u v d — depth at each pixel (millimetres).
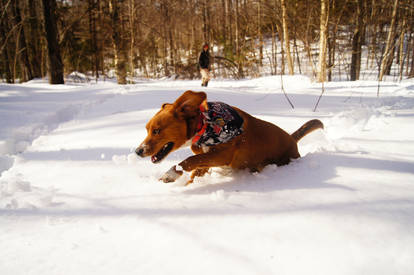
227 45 25453
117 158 3750
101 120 6176
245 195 2416
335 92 10867
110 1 20031
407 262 1438
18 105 7766
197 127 2855
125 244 1766
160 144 2715
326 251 1562
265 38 33969
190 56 28328
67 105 7793
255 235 1761
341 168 2928
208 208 2188
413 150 3523
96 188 2795
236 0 26609
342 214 1927
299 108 7227
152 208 2254
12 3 19516
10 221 2146
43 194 2670
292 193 2377
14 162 3809
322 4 16453
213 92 9320
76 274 1510
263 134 3137
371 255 1505
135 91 9820
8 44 20656
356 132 4824
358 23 18953
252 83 16891
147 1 27141
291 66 19750
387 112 6238
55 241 1841
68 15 24922
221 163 2932
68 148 4355
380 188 2357
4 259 1664
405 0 18344
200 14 32500
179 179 2891
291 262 1499
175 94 8852
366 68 24312
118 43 20406
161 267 1528
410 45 21781
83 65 26078
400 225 1757
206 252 1624
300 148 4230
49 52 16266
